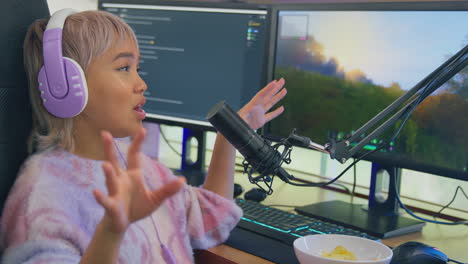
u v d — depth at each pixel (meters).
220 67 1.54
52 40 0.86
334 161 1.60
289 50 1.41
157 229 1.02
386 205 1.32
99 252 0.65
